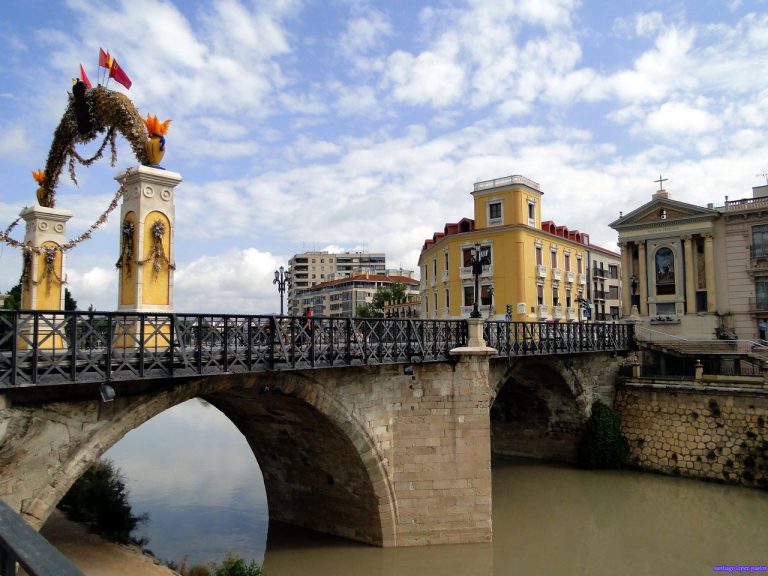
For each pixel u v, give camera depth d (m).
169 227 15.72
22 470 11.60
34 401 11.75
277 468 23.12
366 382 18.75
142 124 15.88
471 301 45.50
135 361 12.60
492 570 19.75
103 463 28.83
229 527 22.69
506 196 44.31
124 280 15.63
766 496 26.62
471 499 20.11
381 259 143.62
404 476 19.70
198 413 53.88
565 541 22.33
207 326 13.78
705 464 29.20
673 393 30.88
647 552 21.33
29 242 18.23
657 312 40.12
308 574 18.86
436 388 20.05
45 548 2.57
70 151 18.00
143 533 21.75
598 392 32.72
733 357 34.16
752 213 36.62
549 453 34.28
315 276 141.62
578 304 49.72
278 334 15.16
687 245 38.94
